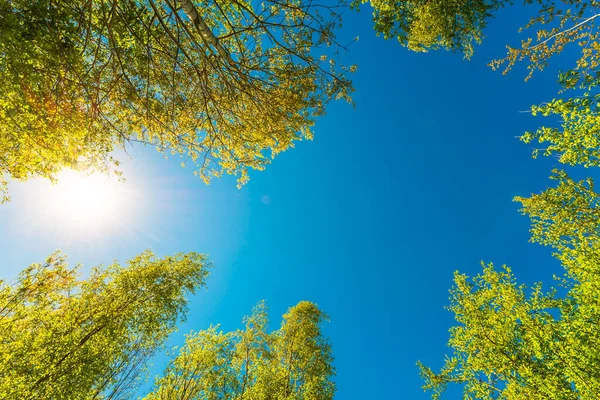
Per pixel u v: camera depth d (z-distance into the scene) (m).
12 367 7.30
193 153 7.23
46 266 9.21
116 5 4.00
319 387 13.84
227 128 6.80
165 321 10.98
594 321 8.45
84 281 9.92
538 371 9.06
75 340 8.40
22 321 8.37
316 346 16.17
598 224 9.24
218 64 5.25
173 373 11.73
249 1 5.96
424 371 11.20
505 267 11.08
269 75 6.39
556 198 9.95
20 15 3.60
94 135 5.86
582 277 9.18
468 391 10.21
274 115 6.78
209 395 11.90
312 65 6.25
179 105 6.06
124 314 9.85
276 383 12.80
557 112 6.61
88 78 4.64
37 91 4.59
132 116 6.09
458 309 11.45
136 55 5.21
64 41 4.09
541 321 9.59
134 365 10.08
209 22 6.42
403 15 6.93
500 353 9.73
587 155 6.91
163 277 11.66
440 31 7.45
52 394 7.36
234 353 13.80
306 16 5.59
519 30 7.01
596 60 6.53
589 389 7.68
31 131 5.25
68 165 6.34
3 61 3.84
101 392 9.35
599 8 5.91
